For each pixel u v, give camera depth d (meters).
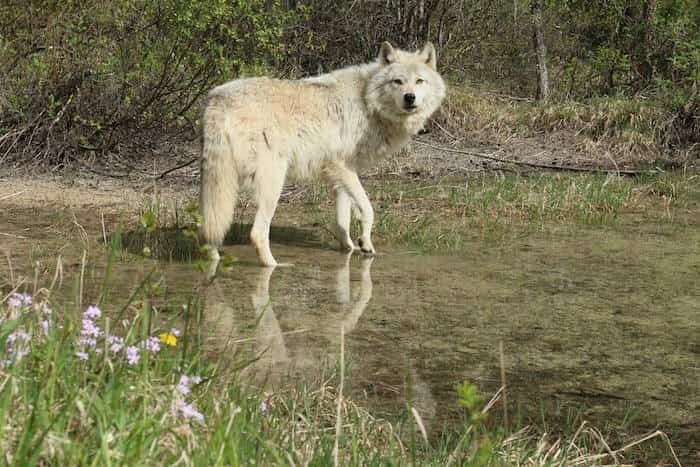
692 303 9.76
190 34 17.70
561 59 29.78
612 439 6.22
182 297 9.31
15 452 3.70
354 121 12.20
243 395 5.69
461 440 5.08
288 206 15.65
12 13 18.06
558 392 7.06
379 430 5.98
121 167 18.36
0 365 4.41
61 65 18.23
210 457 4.09
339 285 10.27
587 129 23.22
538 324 8.86
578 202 15.80
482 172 19.94
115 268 10.55
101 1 18.36
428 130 23.05
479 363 7.66
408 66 12.30
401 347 8.02
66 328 4.78
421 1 24.45
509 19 28.33
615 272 11.16
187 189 16.61
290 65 24.45
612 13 26.59
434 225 14.16
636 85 26.48
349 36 25.31
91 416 4.13
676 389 7.20
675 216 15.40
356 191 12.14
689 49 23.73
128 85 18.55
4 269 10.16
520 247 12.64
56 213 14.16
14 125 18.48
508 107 24.56
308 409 5.95
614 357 7.92
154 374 4.87
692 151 22.77
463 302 9.62
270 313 8.95
